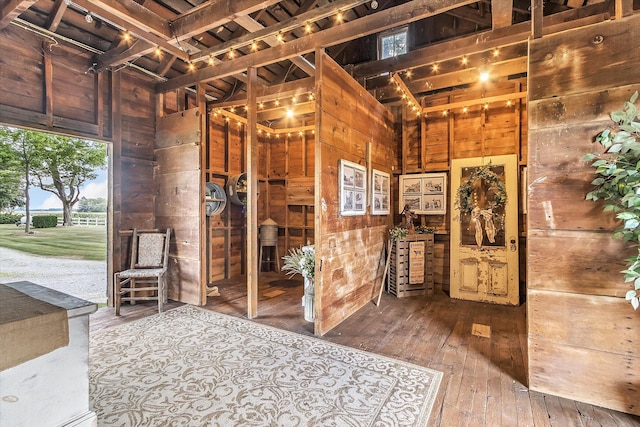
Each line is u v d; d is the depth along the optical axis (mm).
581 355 2041
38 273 6629
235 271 5957
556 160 2084
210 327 3299
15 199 11062
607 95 1944
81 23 3578
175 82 4355
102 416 1855
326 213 3221
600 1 3328
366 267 4168
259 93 4445
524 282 4328
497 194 4281
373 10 4859
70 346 922
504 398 2076
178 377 2303
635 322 1903
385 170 4852
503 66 3965
